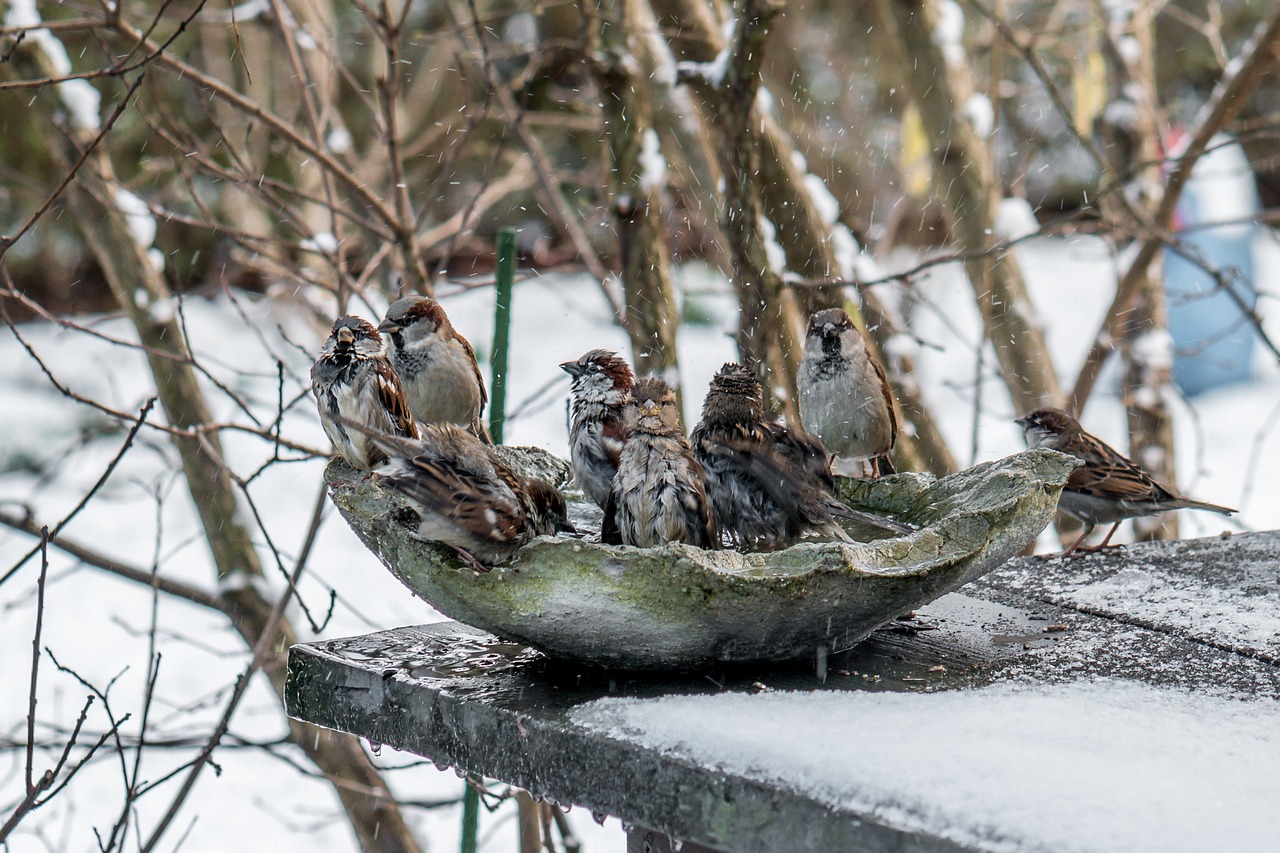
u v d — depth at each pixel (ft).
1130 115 44.86
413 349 30.30
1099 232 38.93
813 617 17.38
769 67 63.05
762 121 34.19
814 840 14.19
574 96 51.98
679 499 19.27
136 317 36.96
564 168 61.72
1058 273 90.99
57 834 46.55
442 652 19.76
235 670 57.47
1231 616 21.63
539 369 76.02
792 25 71.87
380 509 18.83
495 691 17.79
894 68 50.62
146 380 78.69
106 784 50.90
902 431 36.24
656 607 16.81
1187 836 13.08
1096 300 86.58
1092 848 12.89
